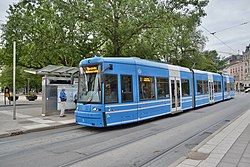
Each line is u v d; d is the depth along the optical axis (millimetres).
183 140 8000
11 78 51406
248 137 7492
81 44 19859
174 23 19953
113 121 10039
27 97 35438
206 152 5797
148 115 12102
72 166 5449
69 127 11516
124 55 22500
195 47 41750
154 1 18531
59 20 16500
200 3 18859
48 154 6543
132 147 7145
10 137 9266
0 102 31156
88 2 18203
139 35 21562
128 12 18922
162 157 6074
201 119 13047
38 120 13016
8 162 5875
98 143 7793
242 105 21859
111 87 10180
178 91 15695
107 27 19188
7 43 24391
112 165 5477
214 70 55875
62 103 14609
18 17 18375
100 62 10141
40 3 18812
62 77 15961
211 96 22672
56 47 17172
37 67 30312
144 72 12188
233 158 5277
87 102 10242
